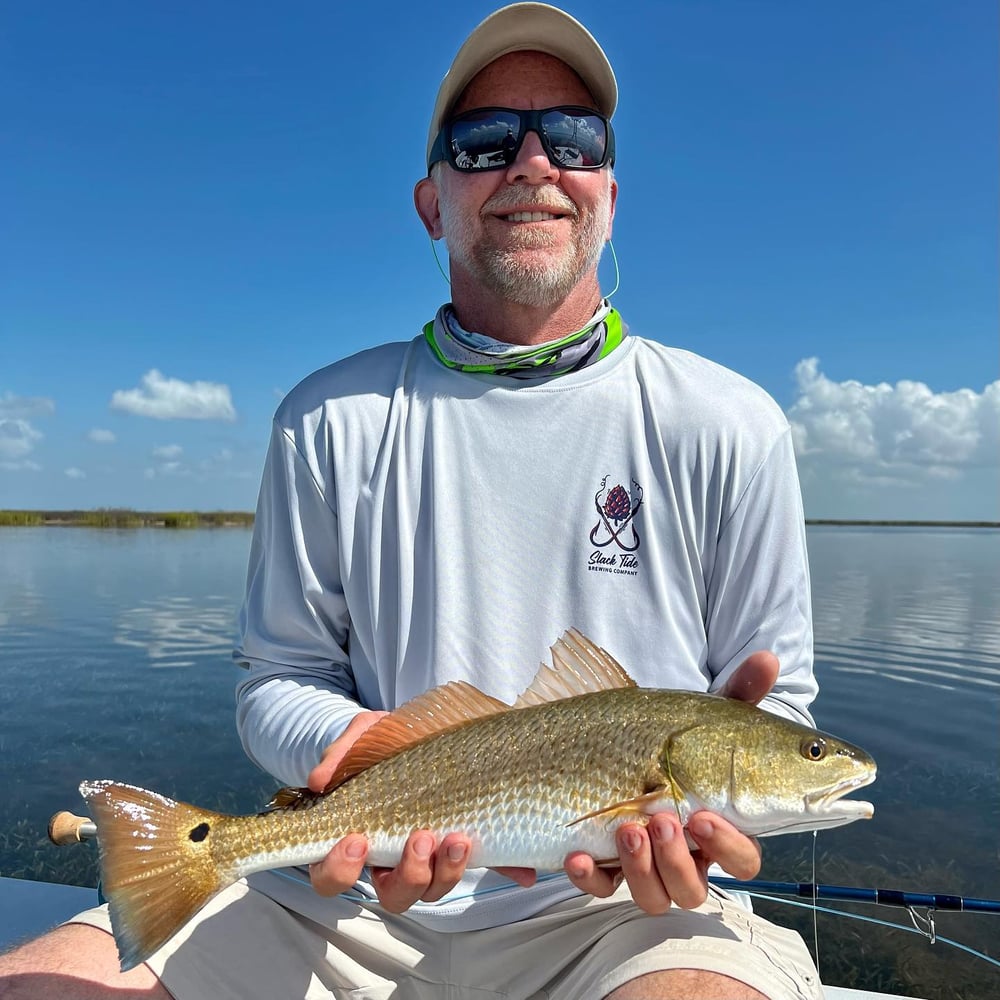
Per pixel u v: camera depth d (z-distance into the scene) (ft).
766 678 1.71
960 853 4.56
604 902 1.80
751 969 1.54
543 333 2.23
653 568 2.01
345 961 1.86
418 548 2.07
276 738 1.96
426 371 2.21
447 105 2.28
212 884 1.59
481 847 1.64
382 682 2.08
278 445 2.24
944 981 3.35
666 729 1.63
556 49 2.23
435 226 2.50
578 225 2.17
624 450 2.05
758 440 2.05
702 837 1.48
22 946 1.80
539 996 1.81
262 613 2.23
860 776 1.60
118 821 1.55
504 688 1.96
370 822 1.67
